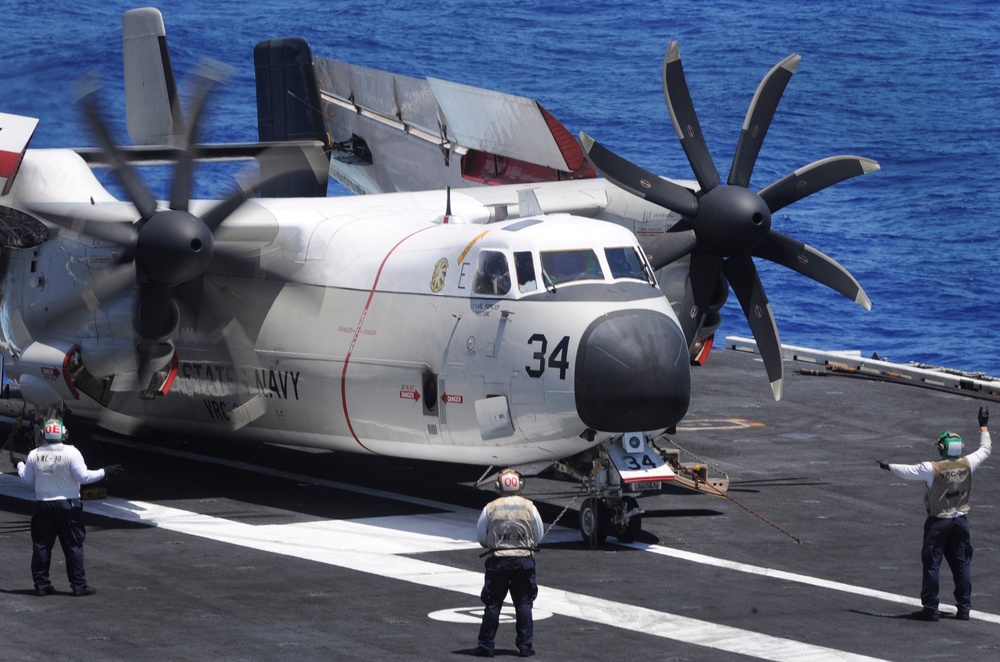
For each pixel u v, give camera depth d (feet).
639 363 242.37
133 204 270.26
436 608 204.74
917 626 201.77
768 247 299.17
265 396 298.76
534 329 249.96
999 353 639.35
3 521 260.42
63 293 293.64
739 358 467.52
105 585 215.10
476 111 385.09
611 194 335.26
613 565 235.61
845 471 315.78
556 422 247.09
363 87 443.32
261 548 241.96
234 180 281.95
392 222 297.12
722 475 289.74
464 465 323.78
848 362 449.06
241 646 183.73
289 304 292.61
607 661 181.06
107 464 319.06
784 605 211.61
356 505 280.31
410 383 269.44
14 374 307.78
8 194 292.40
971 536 263.70
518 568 180.55
